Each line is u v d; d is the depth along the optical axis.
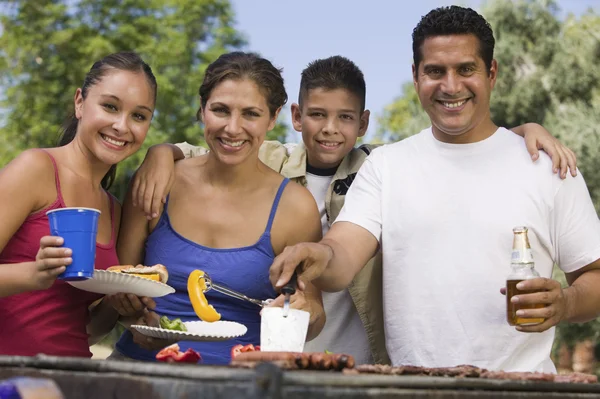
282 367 2.17
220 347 3.15
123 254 3.40
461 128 3.27
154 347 3.08
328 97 3.82
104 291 3.04
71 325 3.09
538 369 3.19
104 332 3.39
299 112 4.08
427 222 3.28
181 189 3.39
